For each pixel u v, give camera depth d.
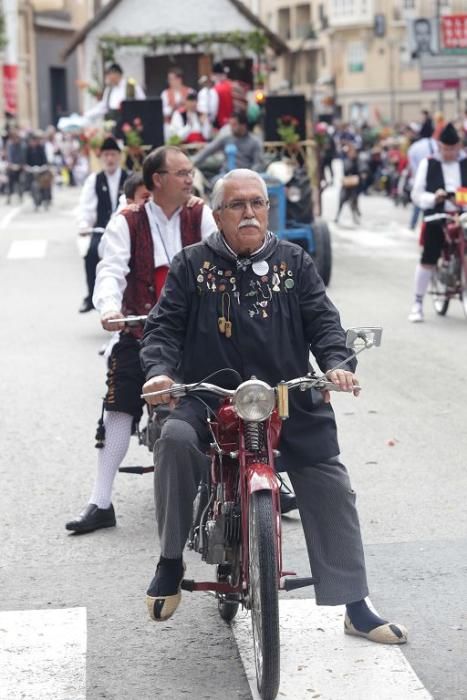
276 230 21.22
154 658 6.82
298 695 6.26
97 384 14.00
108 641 7.05
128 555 8.48
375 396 13.13
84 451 11.21
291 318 6.71
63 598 7.71
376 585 7.76
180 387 6.27
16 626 7.26
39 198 42.97
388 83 113.38
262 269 6.69
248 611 7.42
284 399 6.17
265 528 5.99
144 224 8.83
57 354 15.84
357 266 25.09
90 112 24.08
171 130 22.38
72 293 21.38
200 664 6.72
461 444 11.13
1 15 69.38
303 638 6.96
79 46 27.67
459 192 17.27
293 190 21.56
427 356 15.30
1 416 12.58
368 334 6.36
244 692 6.38
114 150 17.19
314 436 6.62
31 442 11.55
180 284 6.74
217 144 20.81
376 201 45.66
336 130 66.31
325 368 6.46
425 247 17.77
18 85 85.81
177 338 6.73
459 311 18.89
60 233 32.53
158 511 6.62
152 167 8.78
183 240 8.86
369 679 6.42
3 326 18.14
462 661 6.63
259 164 20.92
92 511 9.00
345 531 6.67
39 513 9.45
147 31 27.03
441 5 110.12
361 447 11.09
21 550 8.63
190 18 26.78
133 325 8.82
